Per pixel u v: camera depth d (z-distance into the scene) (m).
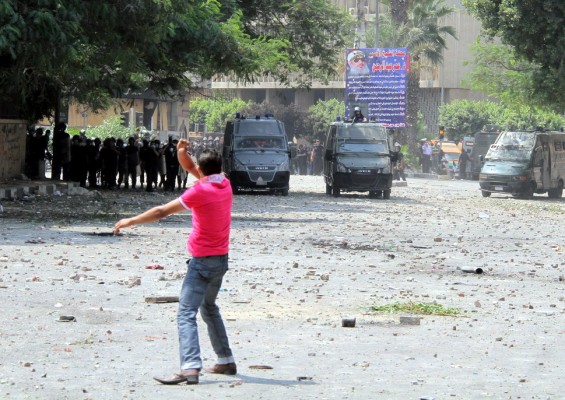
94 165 113.75
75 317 31.67
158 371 24.33
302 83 129.50
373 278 43.50
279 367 25.17
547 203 116.62
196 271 23.23
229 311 33.62
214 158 23.47
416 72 199.62
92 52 82.81
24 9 68.62
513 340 29.70
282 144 116.00
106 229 62.84
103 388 22.50
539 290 41.22
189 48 92.38
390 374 24.67
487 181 127.31
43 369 24.41
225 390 22.50
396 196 120.88
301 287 39.84
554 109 134.25
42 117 112.56
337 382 23.62
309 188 135.38
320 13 124.19
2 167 97.50
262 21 121.25
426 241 62.41
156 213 22.88
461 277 44.84
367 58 155.12
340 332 30.34
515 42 124.62
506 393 22.89
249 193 118.25
